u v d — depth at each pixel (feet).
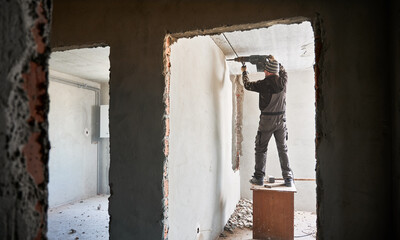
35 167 2.06
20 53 1.96
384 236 4.29
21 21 1.98
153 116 5.81
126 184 5.92
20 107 1.95
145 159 5.82
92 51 11.85
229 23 5.34
